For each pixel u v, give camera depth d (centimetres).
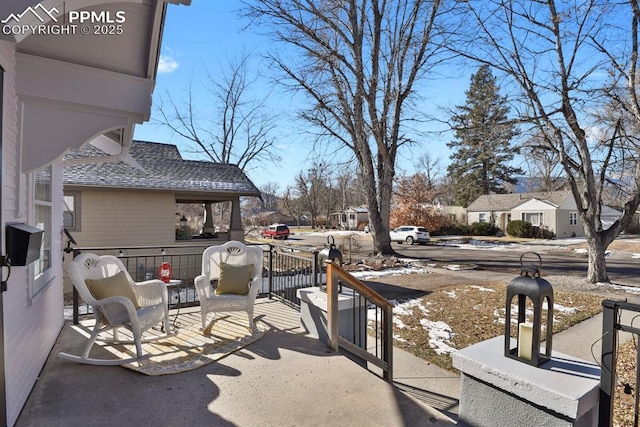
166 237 1006
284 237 2753
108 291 325
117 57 267
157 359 316
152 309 352
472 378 197
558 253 1745
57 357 321
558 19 780
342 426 223
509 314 195
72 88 264
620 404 314
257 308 493
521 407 176
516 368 182
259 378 282
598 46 782
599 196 920
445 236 2831
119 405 243
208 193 1045
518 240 2456
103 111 279
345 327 369
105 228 930
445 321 573
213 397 254
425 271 1112
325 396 257
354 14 1288
